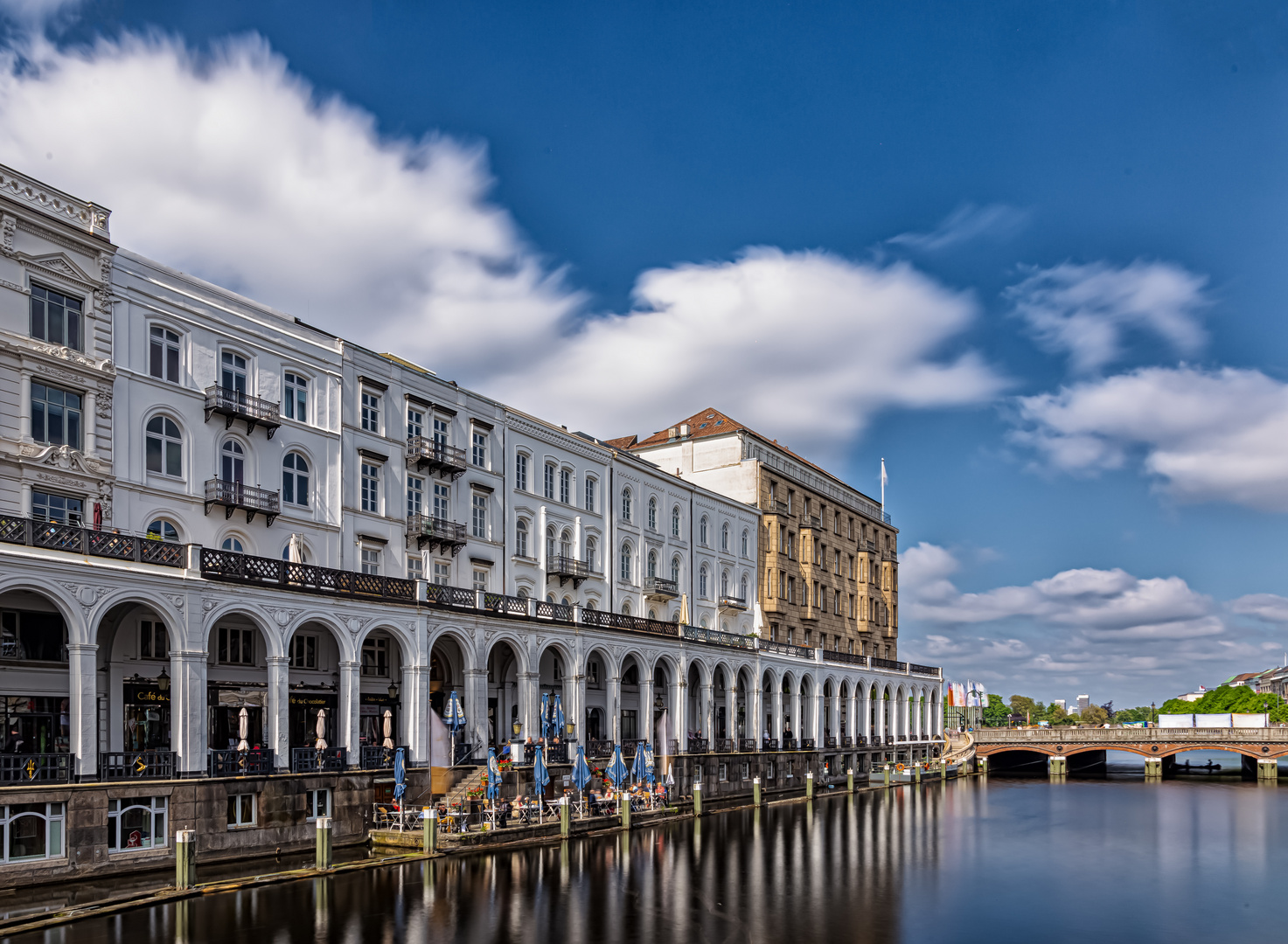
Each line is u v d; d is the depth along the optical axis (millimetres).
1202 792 77188
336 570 38000
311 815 35250
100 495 33938
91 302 34344
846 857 39656
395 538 45875
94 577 29984
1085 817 56750
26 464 31688
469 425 50938
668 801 52812
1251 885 35719
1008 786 81562
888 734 94062
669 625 59219
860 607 95188
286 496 40875
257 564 35094
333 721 41406
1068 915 30391
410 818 37781
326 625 37438
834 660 81938
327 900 28078
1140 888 34969
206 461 38000
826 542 90188
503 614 45938
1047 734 99000
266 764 34156
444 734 42375
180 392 37188
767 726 73750
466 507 50188
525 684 47000
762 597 79562
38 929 24078
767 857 38688
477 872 32906
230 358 39438
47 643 32531
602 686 57906
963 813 57500
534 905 28781
